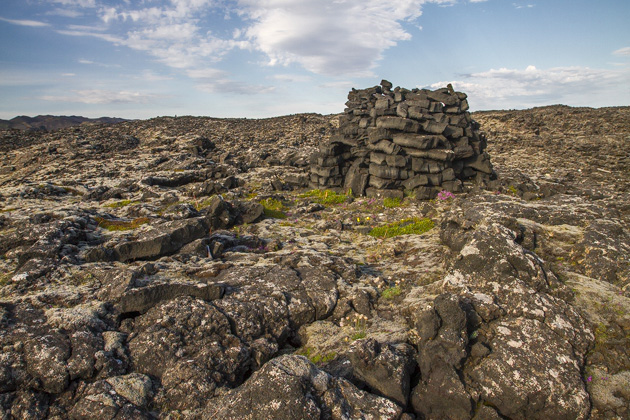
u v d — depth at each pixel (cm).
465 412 568
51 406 574
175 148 3403
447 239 1090
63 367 593
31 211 1364
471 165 1820
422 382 604
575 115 4366
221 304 746
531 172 2388
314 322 784
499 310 671
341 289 843
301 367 559
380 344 641
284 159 2817
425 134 1762
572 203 1220
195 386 595
